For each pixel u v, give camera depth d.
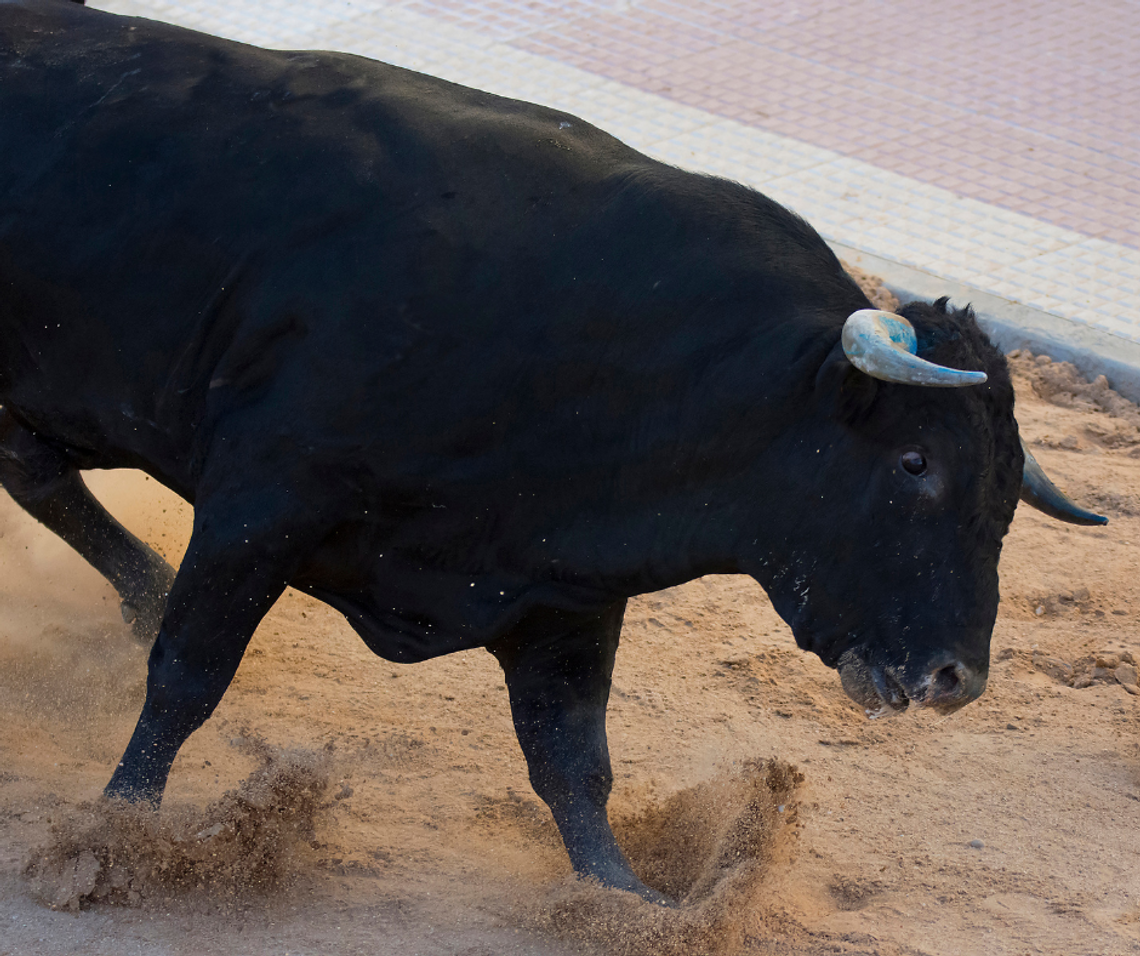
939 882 18.47
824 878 18.47
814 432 15.22
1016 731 22.19
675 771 20.70
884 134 42.31
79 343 17.69
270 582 16.80
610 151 17.11
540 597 17.12
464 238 16.22
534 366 16.02
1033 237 37.66
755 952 16.62
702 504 15.97
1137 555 27.06
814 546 15.42
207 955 15.76
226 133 17.05
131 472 26.14
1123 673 23.52
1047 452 30.05
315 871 17.47
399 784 19.88
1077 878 18.73
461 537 16.89
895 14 50.81
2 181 17.61
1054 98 45.16
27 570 23.89
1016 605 25.36
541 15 48.59
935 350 14.66
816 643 15.82
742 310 15.66
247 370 16.69
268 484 16.53
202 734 20.45
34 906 16.14
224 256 16.75
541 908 16.89
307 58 17.84
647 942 16.31
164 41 18.00
